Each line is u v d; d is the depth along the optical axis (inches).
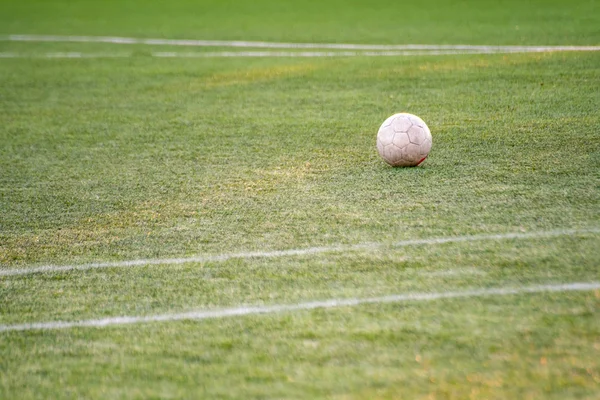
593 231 913.5
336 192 1145.4
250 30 3467.0
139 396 615.5
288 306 765.9
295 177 1252.5
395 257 872.9
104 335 727.7
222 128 1676.9
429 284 795.4
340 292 789.9
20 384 645.3
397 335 692.1
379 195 1114.1
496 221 968.3
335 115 1743.4
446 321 713.0
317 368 644.1
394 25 3336.6
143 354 685.3
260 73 2340.1
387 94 1927.9
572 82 1870.1
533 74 1996.8
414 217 1004.6
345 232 965.8
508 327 693.9
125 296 815.7
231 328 725.9
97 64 2726.4
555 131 1439.5
